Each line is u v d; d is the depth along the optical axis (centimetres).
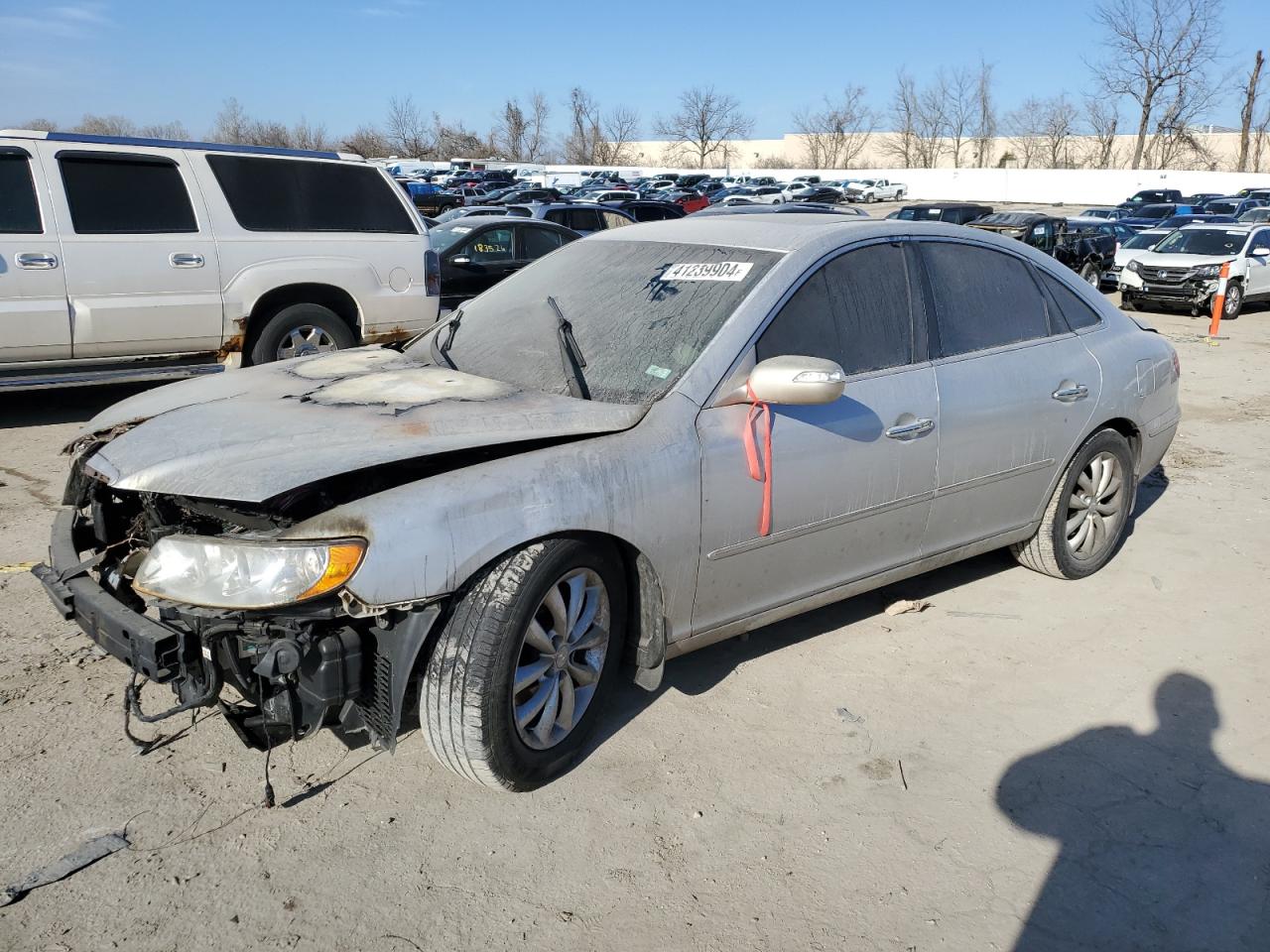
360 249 812
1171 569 501
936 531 404
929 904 265
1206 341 1420
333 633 268
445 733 281
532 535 280
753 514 334
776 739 339
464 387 335
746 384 329
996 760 331
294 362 394
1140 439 489
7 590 438
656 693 366
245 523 290
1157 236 1922
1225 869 281
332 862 273
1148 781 321
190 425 310
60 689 357
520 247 1179
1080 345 455
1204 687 381
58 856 272
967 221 2211
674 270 375
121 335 716
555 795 305
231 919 252
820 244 367
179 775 309
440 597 268
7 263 664
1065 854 286
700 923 256
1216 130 7425
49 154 686
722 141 8469
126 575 313
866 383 365
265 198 773
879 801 307
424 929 251
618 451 303
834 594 379
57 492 580
